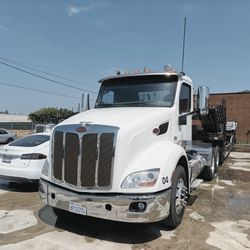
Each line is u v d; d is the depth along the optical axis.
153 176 4.52
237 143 26.53
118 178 4.47
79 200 4.62
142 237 4.93
